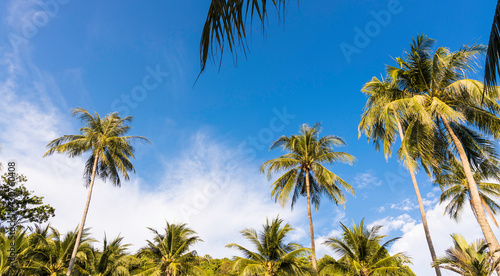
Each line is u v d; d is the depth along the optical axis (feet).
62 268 73.61
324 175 71.67
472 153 46.83
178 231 85.56
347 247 72.23
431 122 39.42
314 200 79.15
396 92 49.19
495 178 47.73
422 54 48.24
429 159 41.60
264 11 5.12
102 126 80.12
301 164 76.38
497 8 8.81
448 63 44.52
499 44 8.70
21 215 95.50
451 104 45.42
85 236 77.41
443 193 81.25
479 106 42.86
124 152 81.35
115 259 78.79
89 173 79.36
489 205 79.25
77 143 72.79
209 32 5.44
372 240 72.95
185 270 78.64
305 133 78.38
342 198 73.51
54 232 79.25
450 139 45.75
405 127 52.80
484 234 36.86
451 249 37.78
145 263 82.33
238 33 5.00
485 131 43.32
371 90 55.88
